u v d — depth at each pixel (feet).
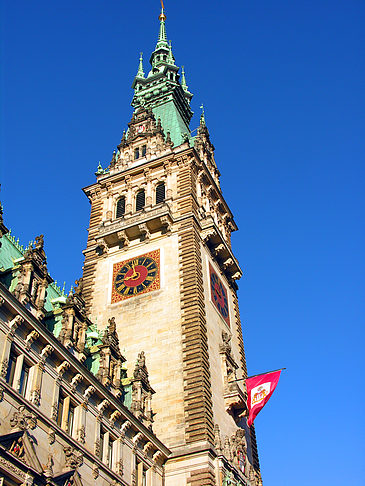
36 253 137.80
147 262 213.87
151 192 237.66
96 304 211.20
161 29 355.36
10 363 114.93
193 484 155.33
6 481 100.94
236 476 170.60
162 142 258.98
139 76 323.98
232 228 268.00
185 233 215.72
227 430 180.86
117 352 162.30
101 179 252.21
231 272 241.35
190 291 197.47
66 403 126.93
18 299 126.00
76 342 145.18
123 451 143.13
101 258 225.15
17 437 105.60
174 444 164.86
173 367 181.16
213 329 200.75
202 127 286.46
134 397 162.71
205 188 250.16
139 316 199.72
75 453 122.72
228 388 189.88
